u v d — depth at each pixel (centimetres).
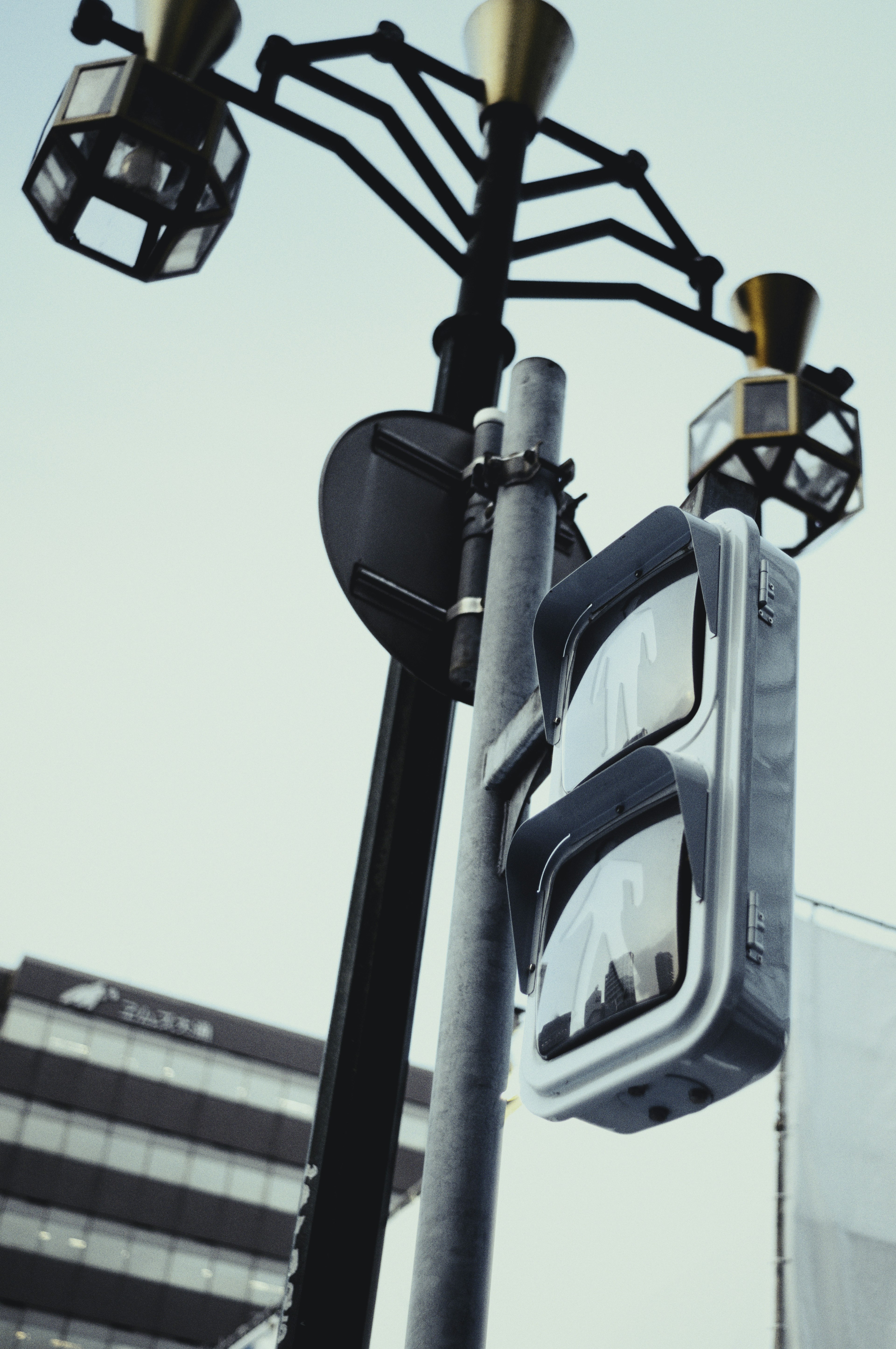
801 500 335
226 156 305
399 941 237
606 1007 147
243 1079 6334
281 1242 6031
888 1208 636
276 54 347
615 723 169
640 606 176
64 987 6291
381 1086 222
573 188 399
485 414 289
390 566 270
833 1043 676
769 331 348
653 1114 148
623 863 156
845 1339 598
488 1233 172
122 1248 5825
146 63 297
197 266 320
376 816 250
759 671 155
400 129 353
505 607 224
